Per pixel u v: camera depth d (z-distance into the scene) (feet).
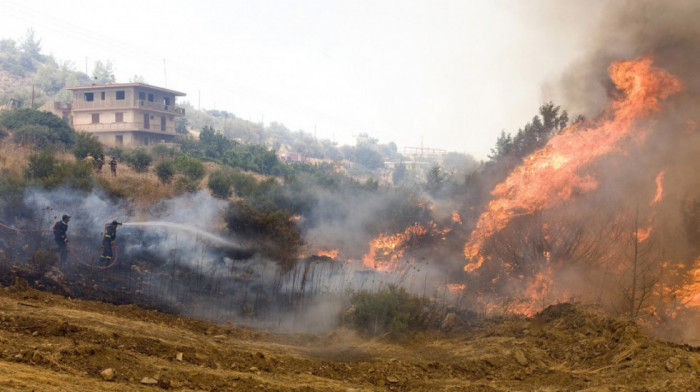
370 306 35.35
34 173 69.31
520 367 28.07
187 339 26.96
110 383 18.10
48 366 18.53
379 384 24.53
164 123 207.41
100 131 195.83
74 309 29.53
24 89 355.97
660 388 22.53
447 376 26.48
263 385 21.16
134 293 36.88
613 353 28.73
